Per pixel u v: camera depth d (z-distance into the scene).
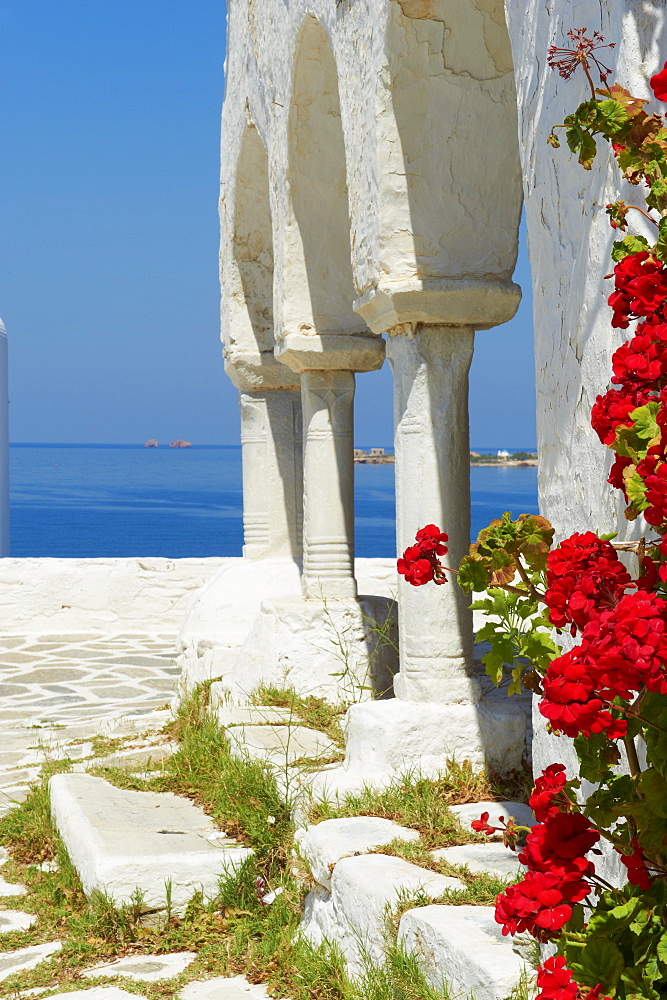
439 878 3.53
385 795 4.43
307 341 6.39
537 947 2.81
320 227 6.36
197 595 8.55
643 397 1.95
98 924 4.26
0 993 3.82
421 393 4.85
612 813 1.90
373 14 4.55
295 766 5.02
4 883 4.98
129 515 75.44
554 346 2.74
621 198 2.31
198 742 5.84
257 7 6.86
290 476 8.53
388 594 11.24
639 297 1.92
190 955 4.13
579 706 1.64
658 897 1.94
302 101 6.00
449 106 4.56
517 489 89.88
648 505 1.87
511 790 4.59
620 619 1.63
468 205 4.67
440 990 2.97
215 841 4.62
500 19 4.39
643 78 2.21
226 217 8.38
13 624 12.85
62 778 5.67
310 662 6.37
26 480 156.75
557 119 2.63
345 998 3.39
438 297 4.64
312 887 4.16
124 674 10.29
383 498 96.06
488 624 2.47
